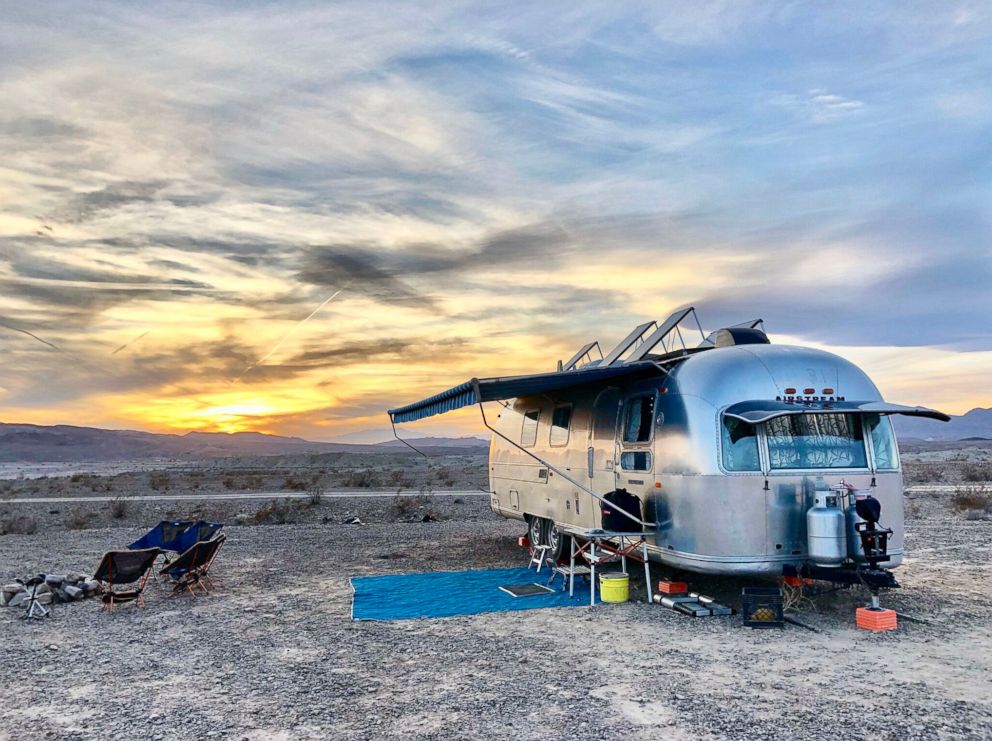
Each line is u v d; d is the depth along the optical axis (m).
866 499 7.88
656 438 8.97
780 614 7.95
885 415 8.65
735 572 7.96
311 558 13.81
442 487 37.12
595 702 5.68
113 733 5.21
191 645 7.64
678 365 9.05
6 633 8.27
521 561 13.20
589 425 10.82
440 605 9.40
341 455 101.88
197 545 10.14
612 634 7.80
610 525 9.20
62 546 15.98
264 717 5.48
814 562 7.91
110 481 46.59
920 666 6.51
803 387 8.28
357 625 8.41
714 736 4.97
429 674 6.49
